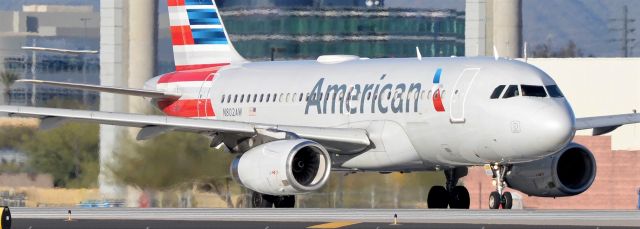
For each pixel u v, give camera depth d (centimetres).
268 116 12606
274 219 8231
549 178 11300
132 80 18788
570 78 18612
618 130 18138
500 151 10725
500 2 18625
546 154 10619
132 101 18138
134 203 15538
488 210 9562
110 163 15575
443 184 14750
